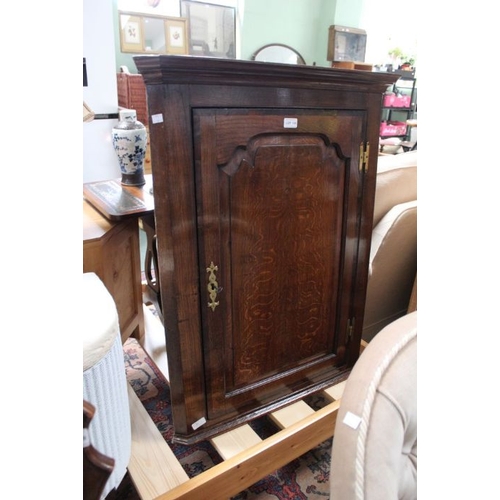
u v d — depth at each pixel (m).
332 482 0.44
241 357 1.04
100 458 0.39
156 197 0.80
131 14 3.80
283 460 1.01
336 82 0.94
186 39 4.16
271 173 0.92
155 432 1.03
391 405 0.44
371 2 5.31
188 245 0.85
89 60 2.46
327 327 1.19
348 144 1.03
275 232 0.98
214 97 0.79
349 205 1.09
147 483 0.90
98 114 2.59
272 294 1.03
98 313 0.58
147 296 1.66
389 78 1.02
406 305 1.63
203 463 1.15
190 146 0.79
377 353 0.48
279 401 1.14
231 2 4.40
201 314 0.92
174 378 0.94
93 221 1.10
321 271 1.11
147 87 0.73
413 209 1.34
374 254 1.35
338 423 0.45
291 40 4.93
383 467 0.42
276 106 0.87
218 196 0.86
